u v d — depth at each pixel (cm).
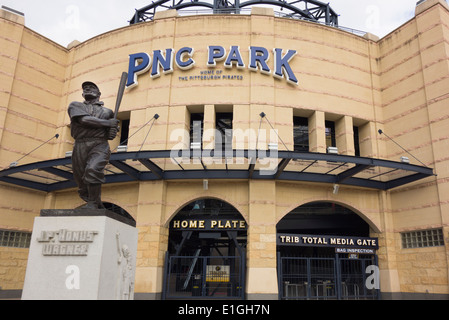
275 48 2188
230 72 2153
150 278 1852
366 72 2391
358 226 2480
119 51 2359
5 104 2220
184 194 2017
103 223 692
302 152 1686
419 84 2178
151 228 1930
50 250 679
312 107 2183
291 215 2539
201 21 2253
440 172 1975
